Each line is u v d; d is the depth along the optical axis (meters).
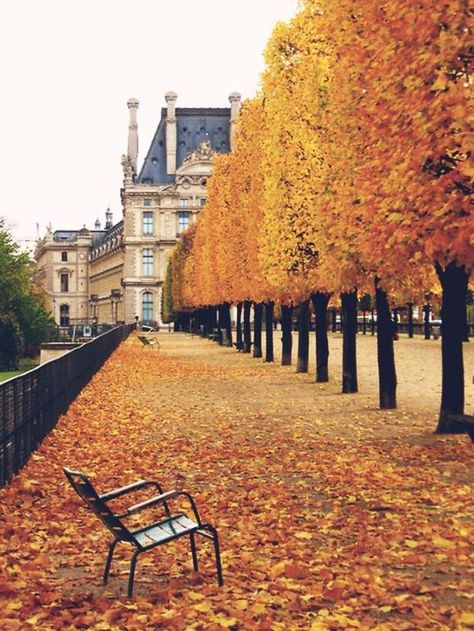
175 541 9.29
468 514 10.23
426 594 7.34
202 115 163.00
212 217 57.47
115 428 19.47
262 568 8.16
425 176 12.98
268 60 28.80
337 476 12.86
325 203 21.25
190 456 15.26
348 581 7.64
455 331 17.17
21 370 67.50
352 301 27.00
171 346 70.81
